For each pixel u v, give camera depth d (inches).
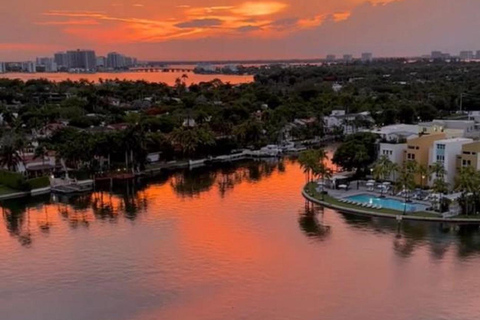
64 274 3654.0
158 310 3088.1
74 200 5816.9
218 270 3678.6
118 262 3858.3
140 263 3828.7
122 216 5118.1
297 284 3422.7
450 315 2984.7
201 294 3294.8
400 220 4744.1
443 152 5541.3
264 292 3309.5
